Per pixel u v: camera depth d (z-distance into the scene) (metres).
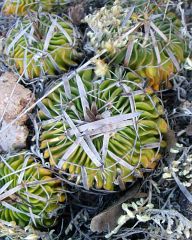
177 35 0.20
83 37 0.20
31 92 0.19
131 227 0.18
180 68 0.19
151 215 0.18
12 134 0.18
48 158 0.18
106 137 0.17
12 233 0.17
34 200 0.18
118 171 0.17
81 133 0.17
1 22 0.22
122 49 0.18
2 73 0.20
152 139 0.17
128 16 0.19
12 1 0.21
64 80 0.18
